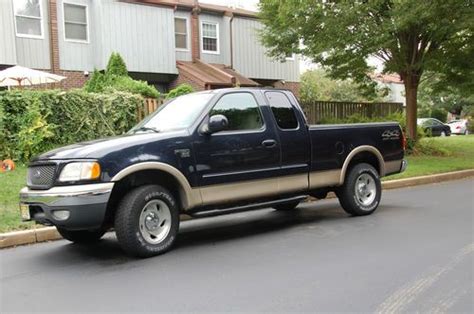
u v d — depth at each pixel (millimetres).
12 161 12055
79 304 4551
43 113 12938
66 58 21156
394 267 5438
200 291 4793
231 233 7504
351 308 4281
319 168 7816
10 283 5238
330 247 6383
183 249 6500
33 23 20250
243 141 6918
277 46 18234
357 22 15273
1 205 8430
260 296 4609
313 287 4824
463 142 24125
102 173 5773
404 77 18812
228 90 7074
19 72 15633
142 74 23391
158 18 23266
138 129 7117
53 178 5848
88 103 13703
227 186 6766
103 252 6504
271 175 7207
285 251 6238
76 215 5648
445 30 15141
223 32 26594
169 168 6219
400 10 14336
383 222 7918
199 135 6555
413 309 4254
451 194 11055
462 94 19828
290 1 15297
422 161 16391
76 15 21438
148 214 6117
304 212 9180
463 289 4734
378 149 8672
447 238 6734
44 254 6484
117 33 21953
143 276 5332
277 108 7496
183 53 25125
